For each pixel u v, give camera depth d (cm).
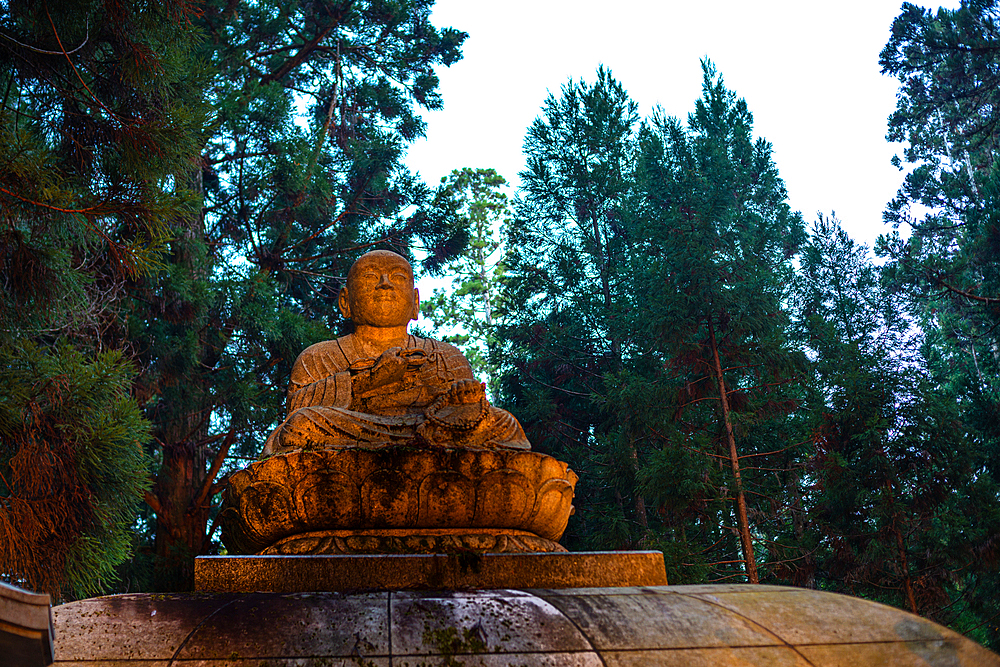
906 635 388
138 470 887
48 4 884
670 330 1562
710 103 2778
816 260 2445
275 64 2030
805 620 395
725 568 1680
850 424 1638
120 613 368
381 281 710
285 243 1816
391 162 2048
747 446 1817
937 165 2936
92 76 970
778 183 2800
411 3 2116
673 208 1805
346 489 495
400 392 607
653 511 1930
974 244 2206
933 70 2648
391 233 1916
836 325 2277
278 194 1712
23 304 884
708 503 1450
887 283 2428
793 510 1730
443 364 674
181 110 910
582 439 2153
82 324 1100
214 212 1717
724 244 1653
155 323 1451
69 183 891
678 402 1628
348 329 1959
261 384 1598
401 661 343
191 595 398
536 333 2175
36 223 855
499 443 550
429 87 2231
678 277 1605
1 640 225
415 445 511
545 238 2352
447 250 1950
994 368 2277
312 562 451
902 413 1638
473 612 373
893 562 1606
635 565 480
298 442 534
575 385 2152
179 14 946
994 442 1991
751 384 1781
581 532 1992
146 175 876
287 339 1588
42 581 831
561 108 2350
